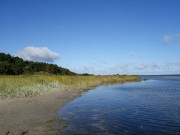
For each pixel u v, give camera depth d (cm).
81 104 1070
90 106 1009
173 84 3083
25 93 1212
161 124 666
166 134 557
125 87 2370
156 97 1393
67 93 1520
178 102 1151
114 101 1188
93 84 2738
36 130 573
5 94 1123
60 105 1011
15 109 837
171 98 1332
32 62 5084
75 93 1573
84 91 1795
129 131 585
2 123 621
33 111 823
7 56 4762
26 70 4275
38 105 965
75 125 643
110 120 718
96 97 1371
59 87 1827
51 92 1470
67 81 2267
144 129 605
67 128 607
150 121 705
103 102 1143
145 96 1448
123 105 1048
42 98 1183
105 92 1727
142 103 1114
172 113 844
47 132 560
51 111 852
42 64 5225
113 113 841
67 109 917
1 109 821
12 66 4125
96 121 699
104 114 817
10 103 956
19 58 5228
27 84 1519
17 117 708
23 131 556
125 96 1442
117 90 1939
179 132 575
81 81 2484
